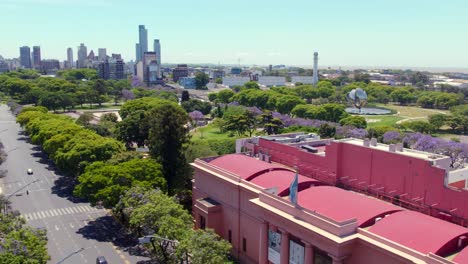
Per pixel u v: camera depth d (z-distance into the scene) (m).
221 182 73.75
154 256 70.38
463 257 40.78
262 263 60.72
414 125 192.75
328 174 67.25
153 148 99.75
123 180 81.44
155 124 98.94
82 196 83.44
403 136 156.38
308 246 51.75
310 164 71.19
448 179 56.16
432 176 52.94
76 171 103.00
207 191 79.00
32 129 145.62
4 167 129.62
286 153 76.94
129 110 191.25
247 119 176.75
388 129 169.50
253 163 74.31
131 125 146.12
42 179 118.06
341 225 47.88
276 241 58.59
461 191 49.91
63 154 104.88
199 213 76.25
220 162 79.06
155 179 84.44
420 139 147.25
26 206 96.25
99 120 190.00
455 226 45.97
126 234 81.06
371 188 61.12
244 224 68.38
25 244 55.16
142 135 145.50
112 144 108.25
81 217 89.94
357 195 56.72
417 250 43.25
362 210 51.97
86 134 122.06
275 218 57.00
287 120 196.12
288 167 76.12
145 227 69.38
